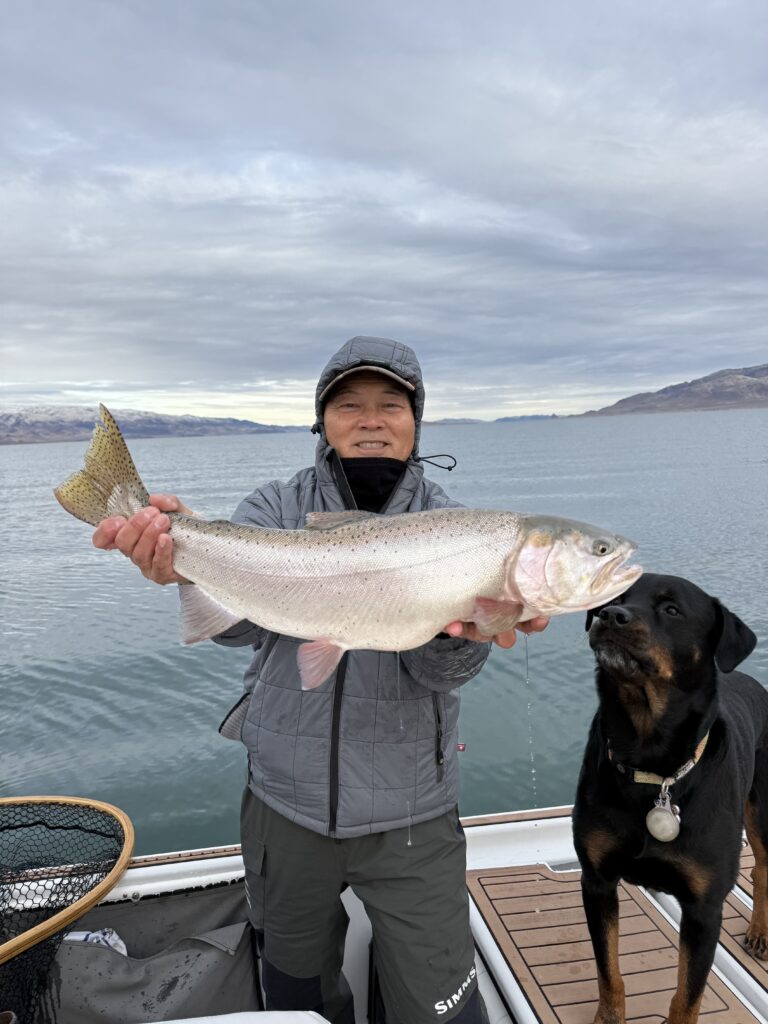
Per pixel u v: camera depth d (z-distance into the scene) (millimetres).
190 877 3516
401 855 2719
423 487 3238
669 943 3412
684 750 2748
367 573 2691
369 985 3369
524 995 3111
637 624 2709
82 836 3322
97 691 10484
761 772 3342
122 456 2885
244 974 3316
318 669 2609
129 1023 3031
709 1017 2965
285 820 2785
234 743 8664
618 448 105125
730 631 2854
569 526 2678
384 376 3043
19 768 8242
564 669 10477
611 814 2887
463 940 2795
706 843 2740
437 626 2646
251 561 2777
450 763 2889
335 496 3088
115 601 16406
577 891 3777
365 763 2691
